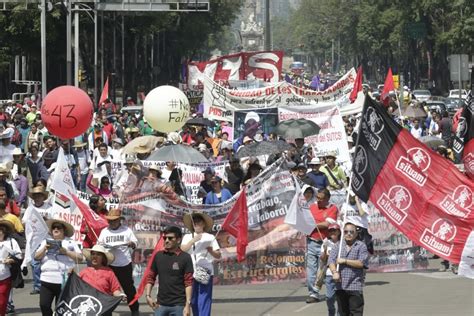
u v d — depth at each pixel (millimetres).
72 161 43406
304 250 28750
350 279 23344
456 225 24453
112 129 58406
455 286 31859
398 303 28938
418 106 67125
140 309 28406
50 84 132625
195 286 24094
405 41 180875
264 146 40062
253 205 28516
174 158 36781
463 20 140750
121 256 26594
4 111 70875
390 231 33438
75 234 28234
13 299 30469
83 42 127125
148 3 87812
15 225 28438
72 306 22609
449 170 24469
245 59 78062
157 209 28203
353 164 24703
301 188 31516
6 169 35219
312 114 46469
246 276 28516
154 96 34125
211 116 53750
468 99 30172
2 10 106875
